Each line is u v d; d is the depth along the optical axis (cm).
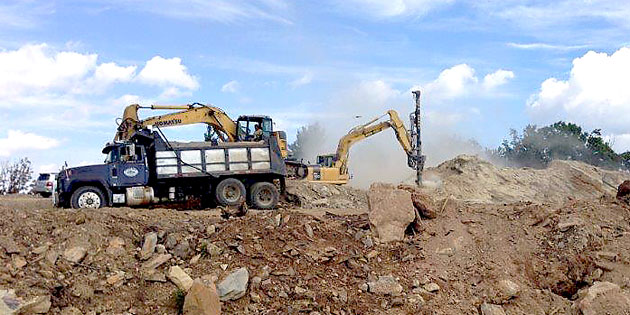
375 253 1348
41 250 1177
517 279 1305
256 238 1313
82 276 1148
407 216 1420
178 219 1442
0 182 4209
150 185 1961
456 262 1345
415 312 1183
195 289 1089
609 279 1293
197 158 1988
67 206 1902
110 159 1941
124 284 1158
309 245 1327
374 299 1200
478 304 1228
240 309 1128
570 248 1378
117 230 1305
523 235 1445
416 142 2975
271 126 2416
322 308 1147
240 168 2031
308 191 2505
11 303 1020
